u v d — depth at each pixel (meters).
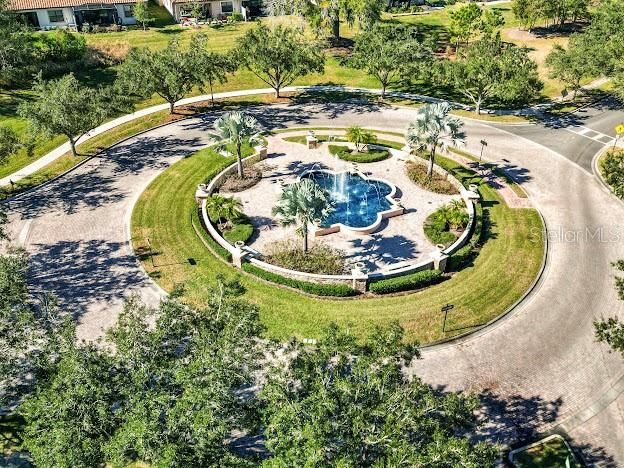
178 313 27.05
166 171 56.94
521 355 36.88
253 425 24.70
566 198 53.53
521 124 67.81
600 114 70.00
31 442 23.88
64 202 52.31
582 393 34.31
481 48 69.69
